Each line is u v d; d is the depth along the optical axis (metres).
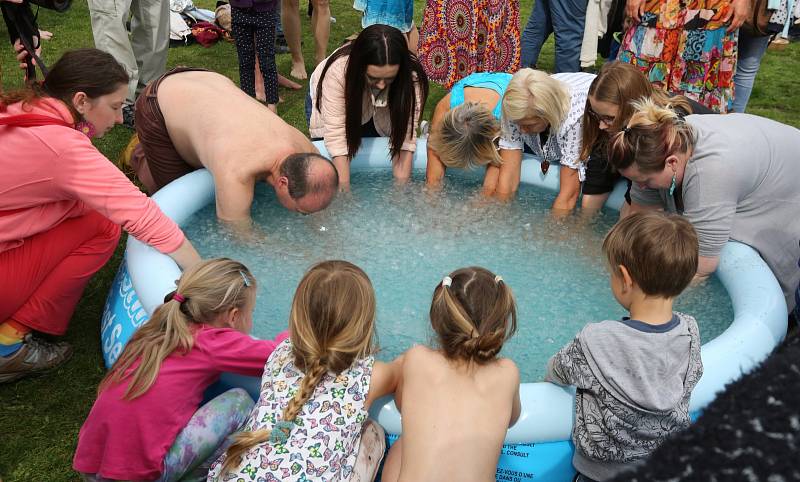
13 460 2.30
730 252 2.65
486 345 1.86
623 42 3.91
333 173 2.84
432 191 3.46
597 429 1.91
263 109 3.11
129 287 2.61
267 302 2.69
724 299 2.64
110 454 1.93
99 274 3.20
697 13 3.53
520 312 2.70
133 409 1.91
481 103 3.25
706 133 2.42
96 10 4.16
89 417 1.98
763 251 2.66
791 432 0.48
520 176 3.42
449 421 1.82
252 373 2.10
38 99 2.32
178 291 2.06
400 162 3.49
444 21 4.24
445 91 5.57
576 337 1.97
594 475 1.97
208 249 2.91
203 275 2.04
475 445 1.80
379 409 2.08
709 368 2.12
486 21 4.18
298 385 1.91
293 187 2.79
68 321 2.69
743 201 2.56
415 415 1.85
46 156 2.23
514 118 3.00
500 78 3.48
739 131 2.44
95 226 2.58
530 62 5.16
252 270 2.83
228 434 2.06
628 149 2.40
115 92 2.43
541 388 2.10
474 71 4.33
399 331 2.60
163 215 2.46
